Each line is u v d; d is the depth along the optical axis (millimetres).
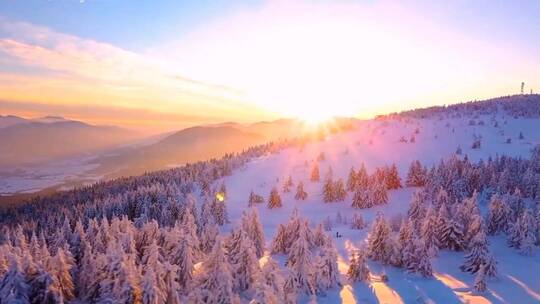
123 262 29766
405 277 44750
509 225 60781
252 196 116062
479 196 88500
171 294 30484
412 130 199875
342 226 82438
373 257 50969
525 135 174875
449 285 42156
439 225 57312
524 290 40844
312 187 127500
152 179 149000
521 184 86125
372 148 172500
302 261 37750
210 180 145375
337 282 40312
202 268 35312
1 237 64312
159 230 49406
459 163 103188
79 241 44656
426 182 102750
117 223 51125
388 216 86500
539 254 54031
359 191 99125
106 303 28438
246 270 36812
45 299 29016
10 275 28266
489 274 44156
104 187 152375
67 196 144750
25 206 137125
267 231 83812
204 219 81875
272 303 28438
